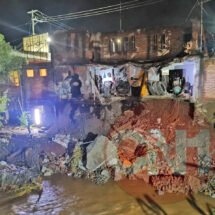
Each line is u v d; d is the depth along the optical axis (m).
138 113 22.19
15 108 29.62
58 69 27.70
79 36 27.70
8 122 29.44
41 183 17.62
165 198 15.52
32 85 28.94
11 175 16.97
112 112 23.02
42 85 28.61
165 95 24.41
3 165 18.31
